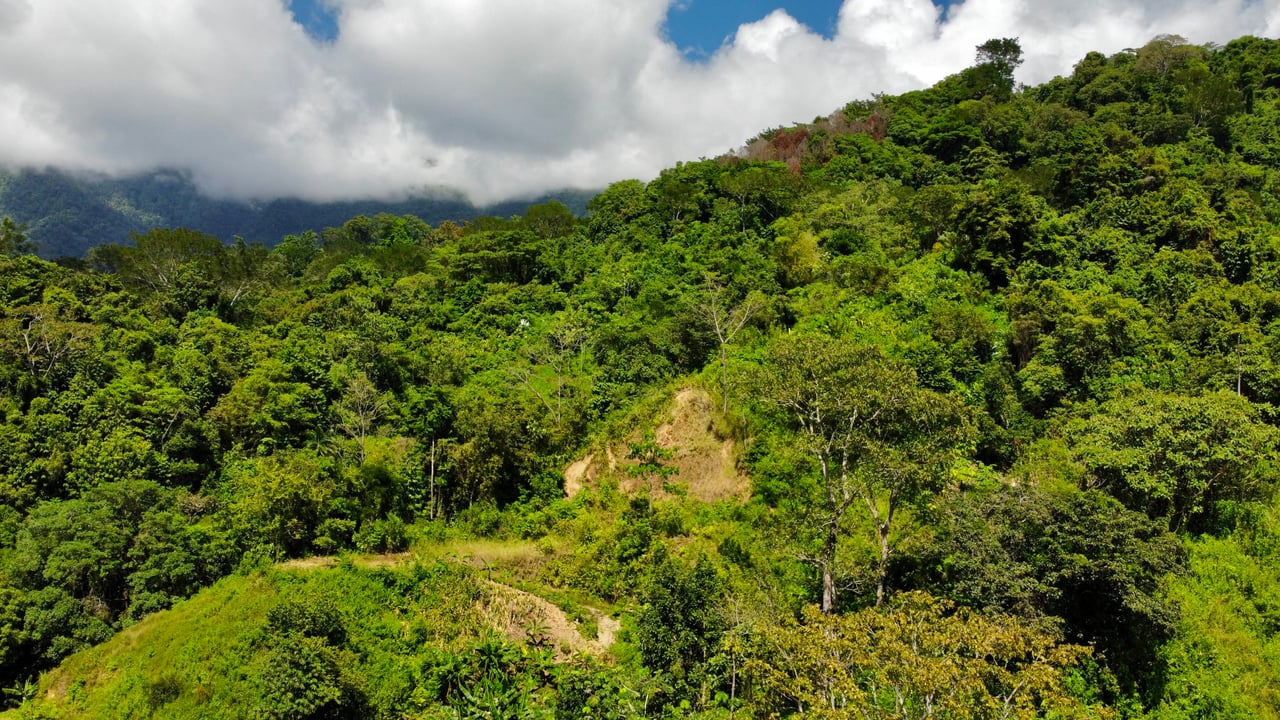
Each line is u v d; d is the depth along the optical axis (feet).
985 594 70.49
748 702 69.56
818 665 55.67
